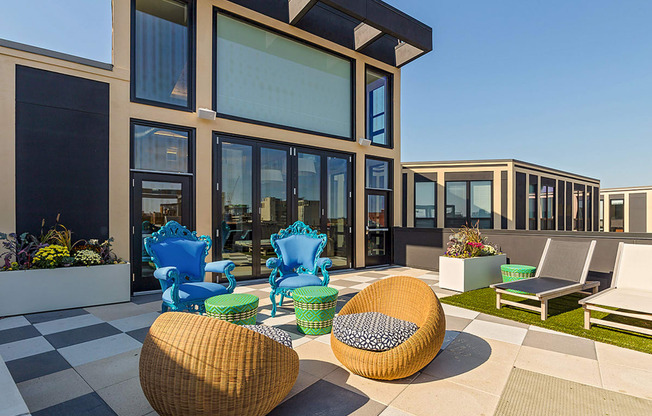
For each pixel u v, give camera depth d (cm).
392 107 797
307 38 646
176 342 155
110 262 423
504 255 557
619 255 380
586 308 307
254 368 155
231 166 556
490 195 1103
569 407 181
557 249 441
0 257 383
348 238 711
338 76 711
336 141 689
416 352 204
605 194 1820
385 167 789
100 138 446
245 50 583
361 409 181
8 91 391
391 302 277
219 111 551
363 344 211
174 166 506
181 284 327
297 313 309
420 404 185
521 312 370
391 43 786
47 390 199
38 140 408
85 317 351
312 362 244
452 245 540
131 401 188
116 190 454
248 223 570
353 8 573
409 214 1174
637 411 177
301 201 639
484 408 181
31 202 402
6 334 297
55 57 418
